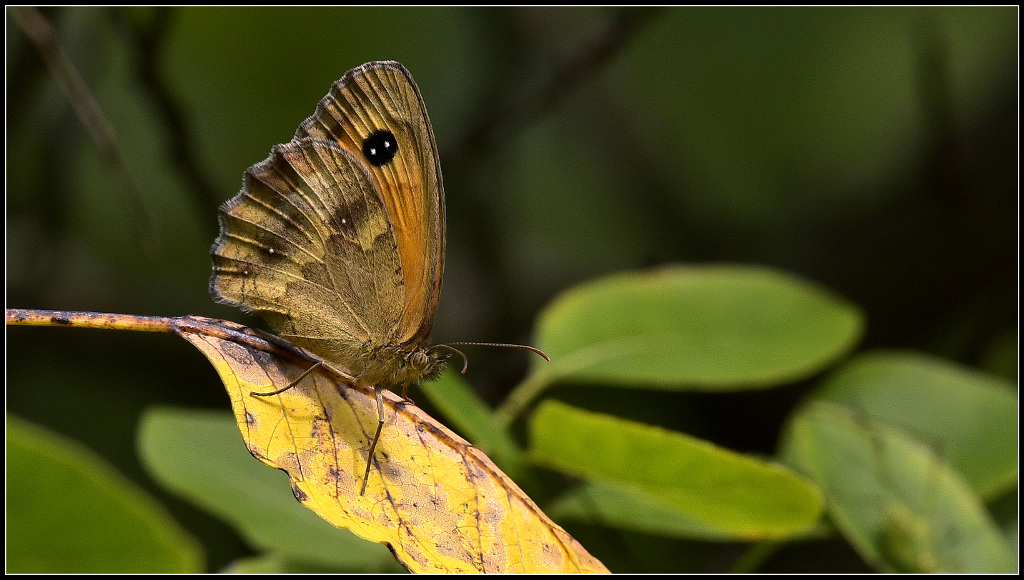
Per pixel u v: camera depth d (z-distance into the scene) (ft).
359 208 2.72
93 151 3.00
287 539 2.75
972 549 2.75
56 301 2.92
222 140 3.20
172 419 2.78
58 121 2.89
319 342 2.72
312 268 2.72
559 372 2.79
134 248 3.05
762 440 2.89
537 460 2.73
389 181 2.72
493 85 3.09
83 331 2.92
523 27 3.14
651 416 2.87
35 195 2.89
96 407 2.90
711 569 2.81
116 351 2.92
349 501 2.66
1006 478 2.79
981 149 3.07
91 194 3.05
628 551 2.76
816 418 2.79
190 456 2.77
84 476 2.66
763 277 2.82
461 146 2.88
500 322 2.97
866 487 2.77
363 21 3.27
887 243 3.10
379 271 2.72
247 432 2.66
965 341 2.92
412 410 2.68
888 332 3.00
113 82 3.04
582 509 2.75
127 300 2.95
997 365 2.90
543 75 2.92
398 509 2.66
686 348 2.80
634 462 2.71
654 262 2.87
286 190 2.71
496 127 2.88
